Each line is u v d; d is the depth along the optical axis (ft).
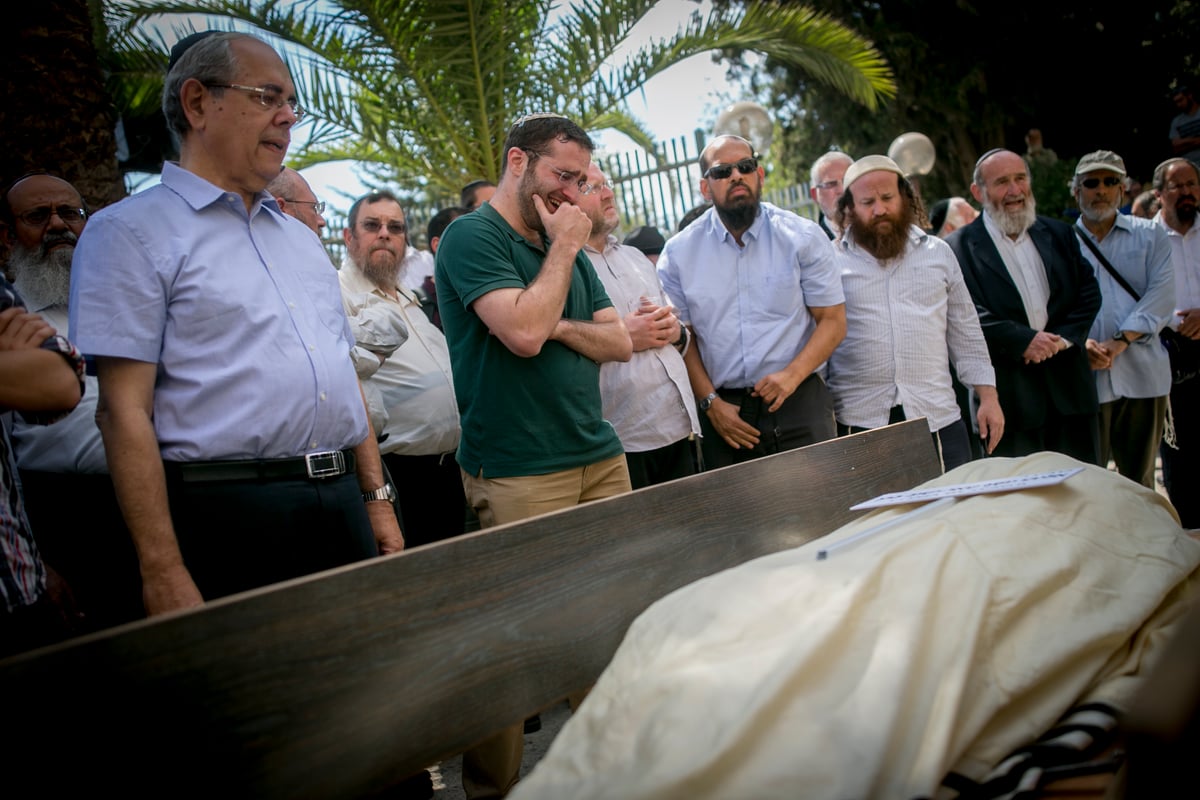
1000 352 16.46
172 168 8.17
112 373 7.51
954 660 5.61
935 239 15.79
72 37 15.10
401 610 5.82
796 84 56.49
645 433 13.12
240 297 7.98
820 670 5.26
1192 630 4.05
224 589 7.85
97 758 4.57
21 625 6.88
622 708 5.34
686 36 28.60
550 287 9.74
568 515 7.06
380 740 5.60
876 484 10.73
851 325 15.43
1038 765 5.59
